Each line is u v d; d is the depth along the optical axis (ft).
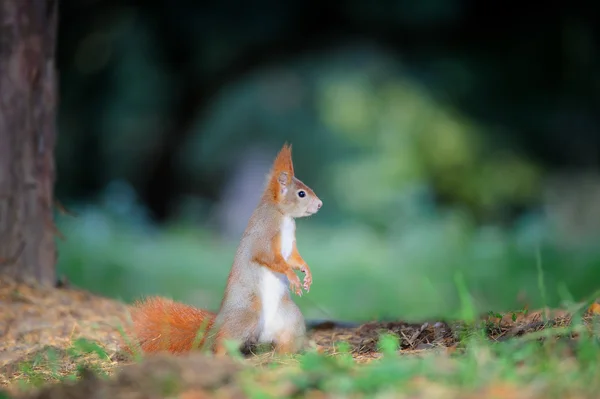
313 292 46.09
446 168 82.07
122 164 85.61
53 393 14.56
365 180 82.28
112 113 83.82
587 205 73.05
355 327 24.56
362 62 91.04
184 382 14.33
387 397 13.24
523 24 72.84
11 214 27.40
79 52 76.95
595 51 73.15
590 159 82.79
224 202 84.23
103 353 20.39
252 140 93.09
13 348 22.49
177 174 78.79
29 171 27.71
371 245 59.41
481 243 53.72
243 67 75.25
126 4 71.92
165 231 65.46
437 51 77.61
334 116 89.56
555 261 46.39
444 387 13.58
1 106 27.40
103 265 47.37
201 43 74.28
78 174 83.82
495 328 19.92
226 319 19.51
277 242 19.95
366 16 71.36
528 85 78.89
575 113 80.23
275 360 18.06
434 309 41.09
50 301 25.93
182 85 76.38
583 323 18.67
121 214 62.08
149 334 20.25
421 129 84.07
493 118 84.38
